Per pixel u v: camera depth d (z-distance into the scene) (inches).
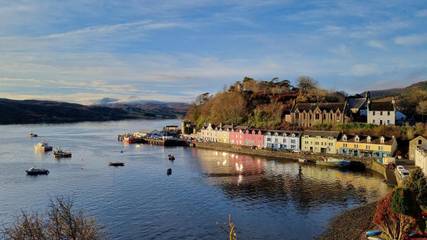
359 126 6628.9
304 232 2942.9
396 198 2199.8
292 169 5364.2
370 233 2618.1
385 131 6171.3
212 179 4746.6
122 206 3634.4
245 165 5753.0
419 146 4940.9
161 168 5580.7
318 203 3661.4
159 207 3592.5
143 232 2970.0
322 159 5762.8
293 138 6850.4
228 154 7076.8
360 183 4434.1
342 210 3430.1
